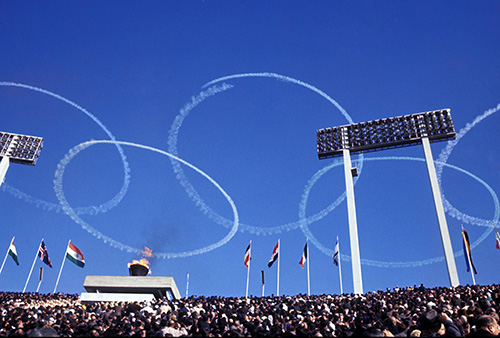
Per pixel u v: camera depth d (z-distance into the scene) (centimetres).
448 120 6512
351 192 6253
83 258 5581
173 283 5125
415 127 6638
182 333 1897
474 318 1692
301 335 1555
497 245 4884
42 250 5528
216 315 2820
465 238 4872
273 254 5531
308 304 3344
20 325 2264
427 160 6184
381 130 6856
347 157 6719
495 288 3709
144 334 1952
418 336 1388
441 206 5700
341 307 3097
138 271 5531
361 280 5412
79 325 2438
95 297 4819
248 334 1831
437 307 2619
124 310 3441
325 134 7106
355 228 5856
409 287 4222
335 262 5378
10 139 7612
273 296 4400
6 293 4772
